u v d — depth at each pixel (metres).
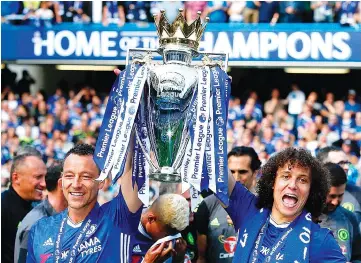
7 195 6.24
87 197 4.36
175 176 4.11
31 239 4.47
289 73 14.65
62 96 14.61
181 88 4.09
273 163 4.14
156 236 4.93
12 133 14.25
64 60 13.58
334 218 5.80
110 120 4.11
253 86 14.70
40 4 13.62
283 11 13.24
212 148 4.04
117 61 13.44
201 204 5.88
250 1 13.28
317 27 13.06
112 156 3.96
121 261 4.35
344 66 13.09
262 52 13.12
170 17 13.48
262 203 4.19
